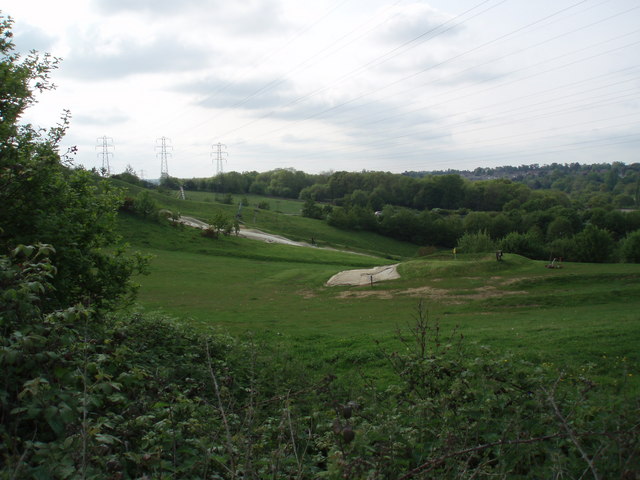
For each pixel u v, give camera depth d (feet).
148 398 17.52
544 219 317.01
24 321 14.94
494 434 15.35
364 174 531.50
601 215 305.73
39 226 29.35
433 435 16.78
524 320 71.31
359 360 44.39
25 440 13.50
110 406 17.43
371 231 386.32
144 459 13.07
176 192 495.82
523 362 18.72
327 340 56.95
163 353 30.09
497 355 20.63
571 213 312.29
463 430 15.57
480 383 17.65
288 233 352.28
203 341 32.19
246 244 247.09
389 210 400.88
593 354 40.75
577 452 15.43
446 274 133.28
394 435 15.31
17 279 15.48
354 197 463.42
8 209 29.81
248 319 81.05
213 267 175.32
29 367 13.62
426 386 19.58
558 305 90.74
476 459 15.08
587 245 233.96
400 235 380.17
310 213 426.10
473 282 121.90
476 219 342.23
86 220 35.47
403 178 485.15
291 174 593.83
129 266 37.58
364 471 12.63
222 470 15.07
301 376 29.09
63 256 30.27
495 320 74.54
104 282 35.37
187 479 13.85
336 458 12.46
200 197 491.72
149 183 512.63
